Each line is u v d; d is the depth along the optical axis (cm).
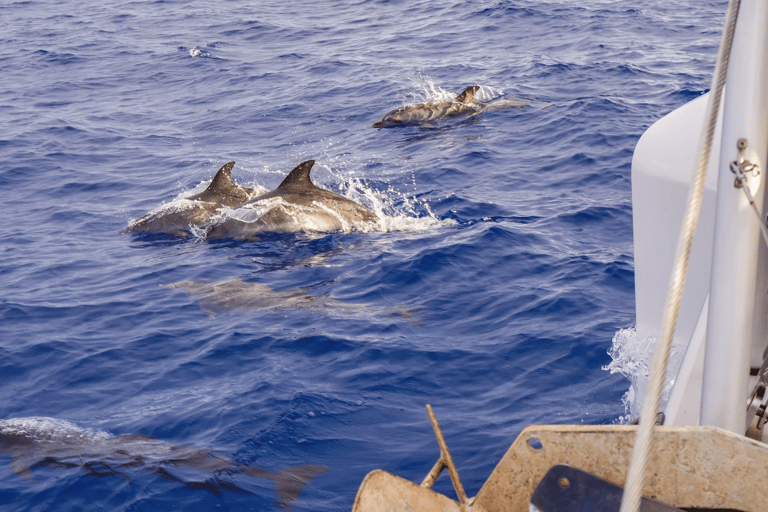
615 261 952
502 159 1403
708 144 227
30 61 2578
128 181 1473
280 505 552
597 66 1962
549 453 263
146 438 642
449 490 562
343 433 640
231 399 697
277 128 1778
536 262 970
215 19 3120
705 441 247
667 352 216
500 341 780
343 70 2238
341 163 1478
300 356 775
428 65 2189
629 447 255
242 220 1174
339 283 962
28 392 731
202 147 1677
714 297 270
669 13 2484
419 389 704
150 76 2352
